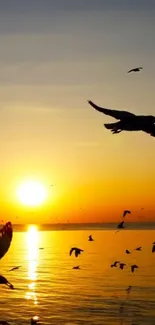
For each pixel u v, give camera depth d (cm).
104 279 6888
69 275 7444
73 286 6244
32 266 9006
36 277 7300
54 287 6194
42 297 5431
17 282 6738
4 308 4819
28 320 4228
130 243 15675
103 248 13500
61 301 5156
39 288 6128
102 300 5153
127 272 7650
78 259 10262
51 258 10794
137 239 18412
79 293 5650
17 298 5412
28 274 7719
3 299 5353
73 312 4547
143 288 5919
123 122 891
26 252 12962
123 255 10906
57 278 7119
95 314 4466
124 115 900
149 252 11588
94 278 7012
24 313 4541
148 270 7825
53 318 4341
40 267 8794
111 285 6262
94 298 5275
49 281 6788
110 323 4138
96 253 11762
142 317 4259
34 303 5072
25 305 4959
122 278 6944
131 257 10312
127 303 4909
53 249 14038
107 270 8000
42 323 4144
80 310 4625
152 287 5984
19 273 7862
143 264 8794
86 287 6125
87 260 9956
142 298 5197
